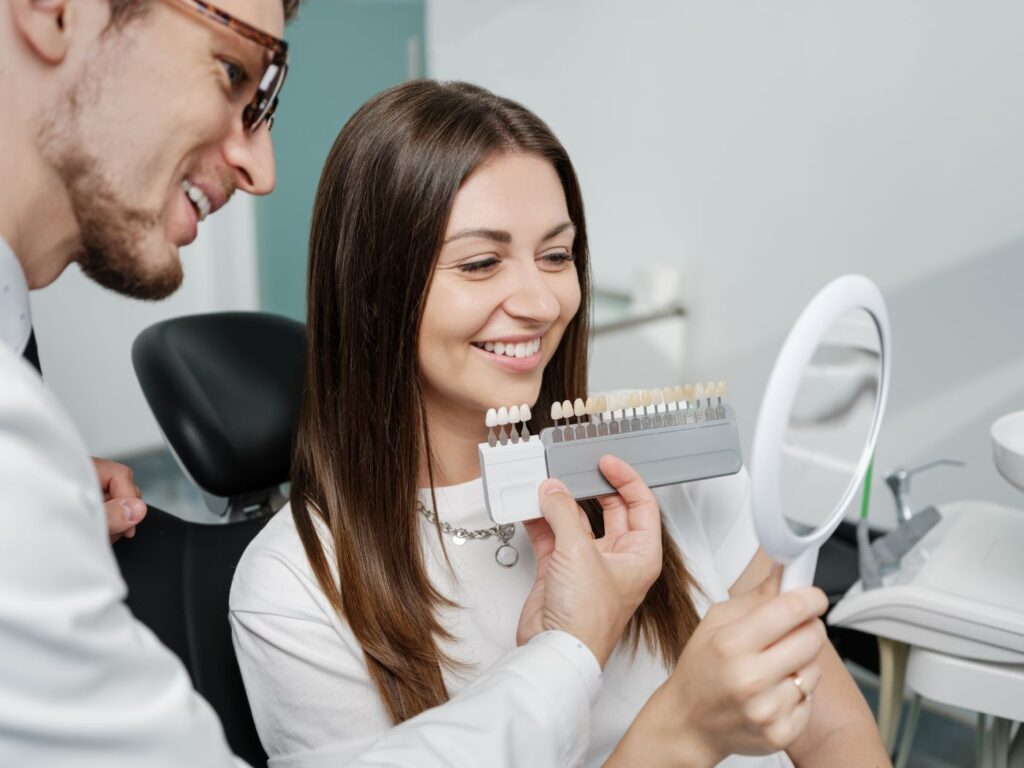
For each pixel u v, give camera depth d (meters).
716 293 2.50
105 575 0.42
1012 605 1.09
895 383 2.22
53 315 2.01
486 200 0.74
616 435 0.71
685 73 2.41
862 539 1.24
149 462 2.22
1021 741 1.23
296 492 0.85
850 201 2.21
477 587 0.82
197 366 1.08
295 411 1.11
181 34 0.50
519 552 0.83
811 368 0.49
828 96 2.19
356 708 0.78
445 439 0.84
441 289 0.75
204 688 0.90
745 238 2.41
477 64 2.75
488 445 0.69
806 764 0.87
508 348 0.78
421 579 0.80
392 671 0.77
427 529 0.83
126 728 0.41
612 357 2.45
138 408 2.18
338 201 0.79
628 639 0.84
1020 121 1.93
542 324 0.76
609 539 0.71
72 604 0.40
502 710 0.57
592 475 0.70
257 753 0.90
